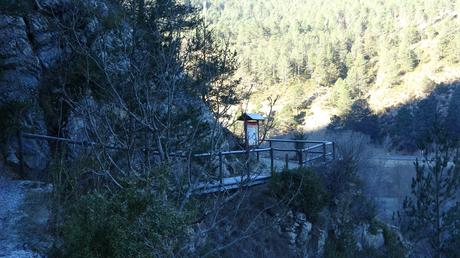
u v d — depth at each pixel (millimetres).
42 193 8516
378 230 16844
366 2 140750
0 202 7930
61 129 10578
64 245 4707
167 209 4750
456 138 13844
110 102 8359
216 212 6910
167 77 8500
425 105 80875
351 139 29422
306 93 103125
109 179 6852
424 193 13938
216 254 7883
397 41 115750
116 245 4227
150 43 9227
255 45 126250
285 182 12867
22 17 11438
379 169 39219
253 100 73062
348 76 105250
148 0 11789
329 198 13945
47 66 11352
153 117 7707
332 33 124250
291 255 12172
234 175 13141
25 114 10055
